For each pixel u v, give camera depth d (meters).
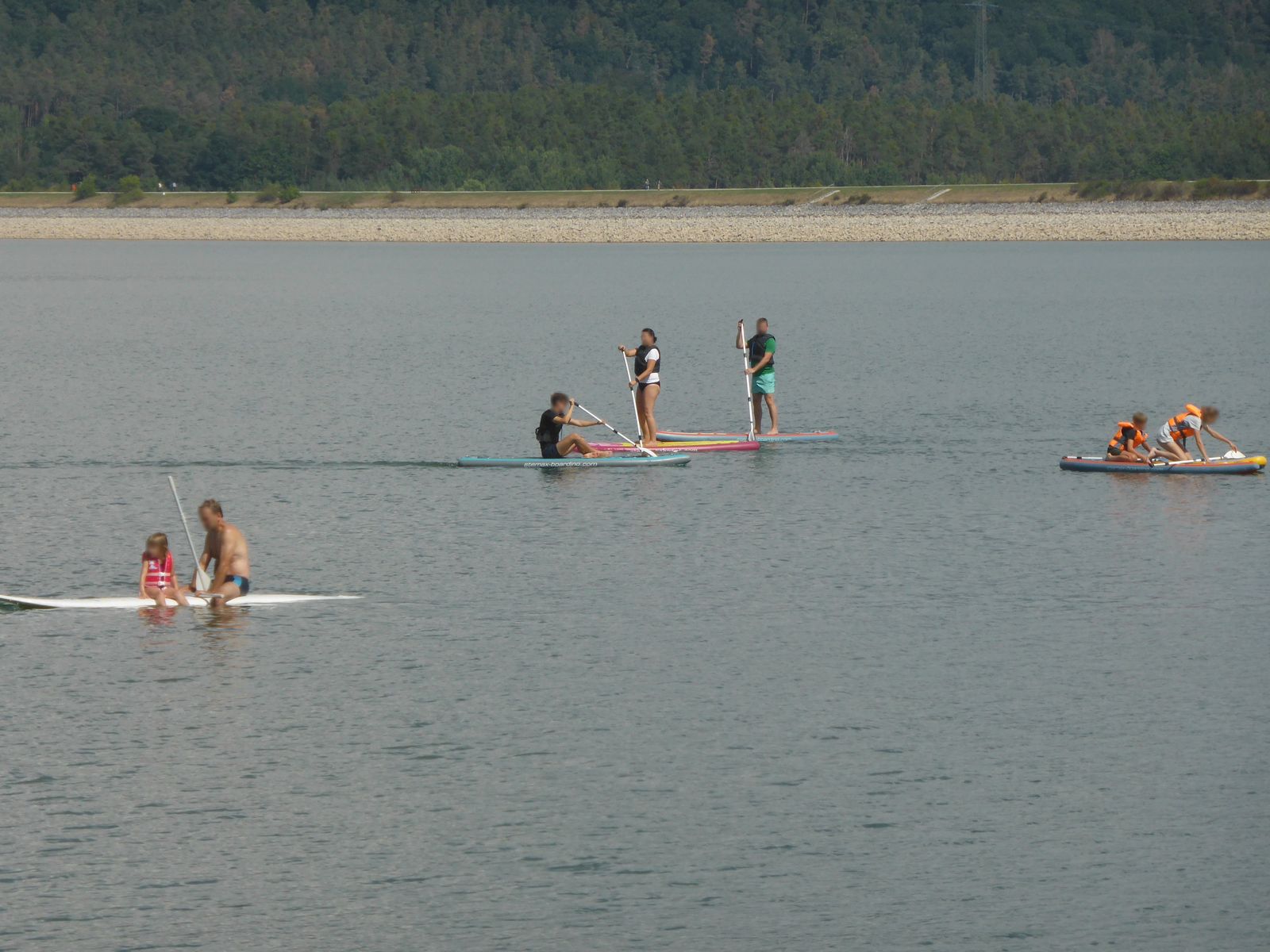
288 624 87.25
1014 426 167.38
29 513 119.19
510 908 54.62
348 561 102.94
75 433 161.88
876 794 63.59
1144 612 89.69
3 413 177.62
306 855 58.31
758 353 153.00
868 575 98.69
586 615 89.38
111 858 58.03
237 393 196.75
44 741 68.75
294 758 67.00
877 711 72.94
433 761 66.81
